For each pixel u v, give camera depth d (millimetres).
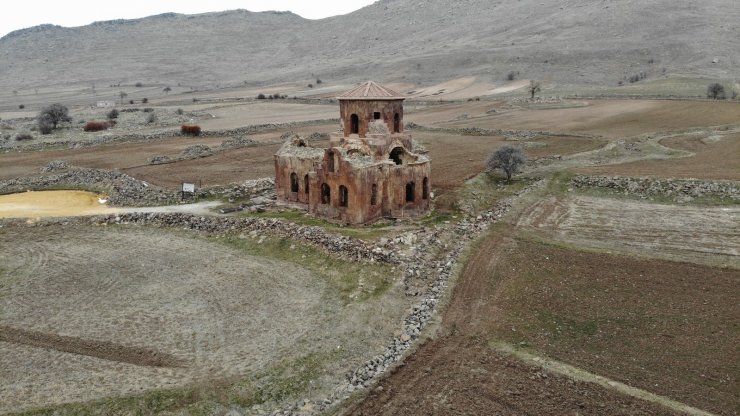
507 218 47500
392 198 46812
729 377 25312
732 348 27438
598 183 56625
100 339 29828
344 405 24359
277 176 51406
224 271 38531
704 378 25359
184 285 36438
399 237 40781
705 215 46938
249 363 27172
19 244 44031
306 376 26281
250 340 29438
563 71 184125
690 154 67062
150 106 164500
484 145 81688
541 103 122562
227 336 29938
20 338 30078
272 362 27188
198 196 54969
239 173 66312
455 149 79312
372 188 45500
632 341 28562
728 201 49406
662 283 34531
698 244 40656
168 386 25297
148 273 38438
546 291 34188
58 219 48688
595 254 39406
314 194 46875
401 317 31516
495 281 35719
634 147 73375
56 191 60594
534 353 27891
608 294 33500
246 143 86438
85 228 47531
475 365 27031
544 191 55750
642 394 24344
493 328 30297
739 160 61812
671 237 42406
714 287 33656
